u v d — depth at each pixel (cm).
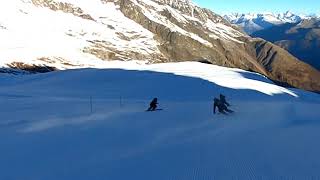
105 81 6562
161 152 2023
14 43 15300
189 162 1839
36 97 5031
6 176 1716
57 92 5672
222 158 1889
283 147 2077
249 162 1822
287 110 3416
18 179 1677
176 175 1664
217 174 1662
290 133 2408
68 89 5981
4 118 3178
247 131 2481
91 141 2309
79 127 2722
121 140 2319
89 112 3434
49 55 14350
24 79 7375
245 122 2808
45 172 1759
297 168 1733
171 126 2691
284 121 2858
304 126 2633
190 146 2125
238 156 1919
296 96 6062
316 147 2073
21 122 2953
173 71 7794
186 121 2877
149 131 2541
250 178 1609
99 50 16262
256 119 2939
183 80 6469
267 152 1984
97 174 1714
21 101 4512
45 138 2403
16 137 2442
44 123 2897
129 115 3206
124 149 2112
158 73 7169
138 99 4722
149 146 2159
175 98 4894
